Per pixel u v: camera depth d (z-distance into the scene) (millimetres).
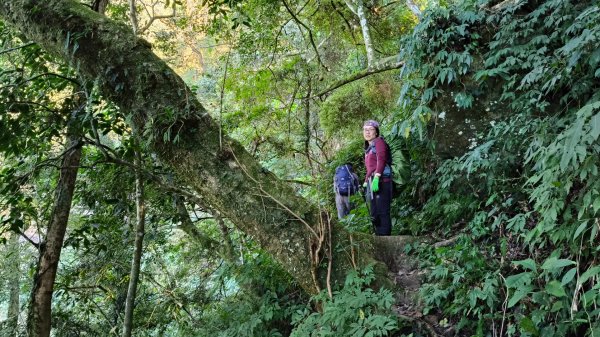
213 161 4348
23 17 4586
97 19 4578
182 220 6359
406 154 5809
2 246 8836
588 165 2896
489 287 3523
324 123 8562
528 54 4965
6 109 4730
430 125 5695
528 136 4559
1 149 4902
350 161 7605
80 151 5340
